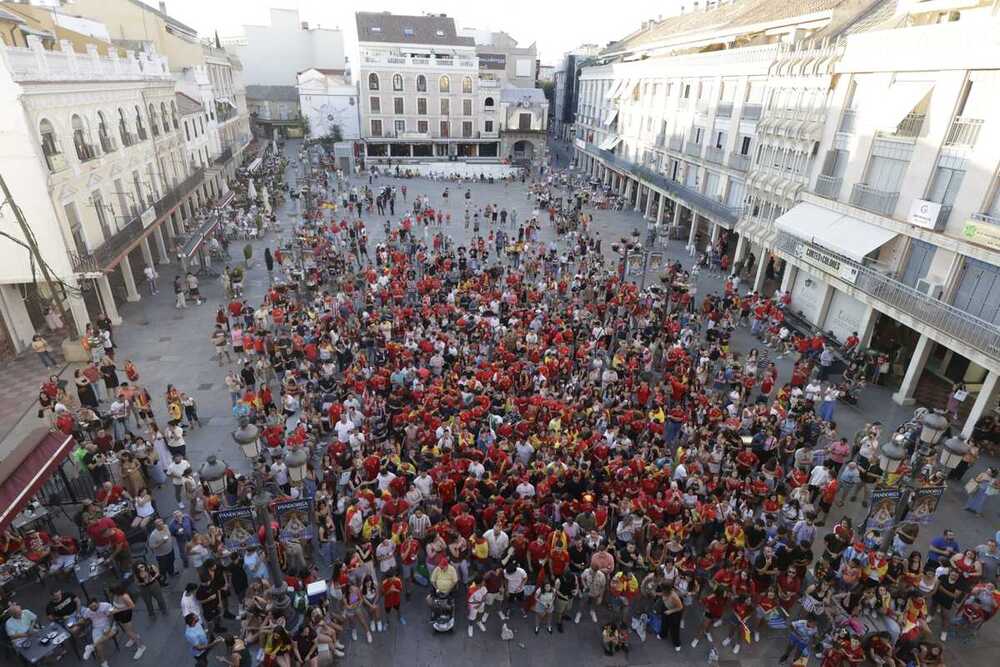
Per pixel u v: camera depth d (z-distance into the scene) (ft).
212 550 39.19
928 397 69.46
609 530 44.91
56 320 78.18
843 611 36.81
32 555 38.14
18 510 36.63
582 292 91.71
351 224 141.38
